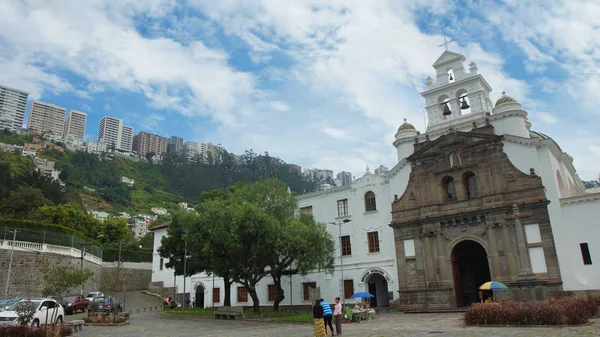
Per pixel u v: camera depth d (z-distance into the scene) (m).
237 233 34.97
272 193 42.53
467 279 45.09
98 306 37.44
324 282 48.12
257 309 37.75
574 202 34.88
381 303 47.84
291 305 49.47
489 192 38.41
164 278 68.94
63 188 140.50
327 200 50.69
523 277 32.22
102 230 100.19
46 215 88.69
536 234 35.47
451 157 41.56
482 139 39.69
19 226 53.75
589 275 33.00
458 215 39.03
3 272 45.72
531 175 36.53
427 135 44.78
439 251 39.66
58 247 53.34
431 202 41.44
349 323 30.28
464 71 46.44
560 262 34.16
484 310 22.38
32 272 48.62
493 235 37.12
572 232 34.38
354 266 46.53
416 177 43.09
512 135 38.41
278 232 36.09
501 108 40.69
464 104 45.56
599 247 33.06
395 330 22.83
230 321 33.53
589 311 23.52
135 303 61.72
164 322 33.72
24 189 96.00
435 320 28.73
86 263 59.66
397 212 43.31
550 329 18.86
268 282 52.16
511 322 21.27
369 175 47.88
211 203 38.56
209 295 57.84
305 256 36.88
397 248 42.50
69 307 42.22
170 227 51.53
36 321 24.83
